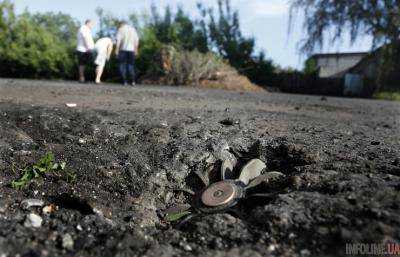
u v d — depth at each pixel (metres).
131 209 2.84
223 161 3.51
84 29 14.62
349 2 27.08
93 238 2.29
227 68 23.03
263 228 2.34
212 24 27.34
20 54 22.27
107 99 8.16
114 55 21.92
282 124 5.65
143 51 23.16
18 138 3.90
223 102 9.55
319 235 2.18
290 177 2.96
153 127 4.61
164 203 3.11
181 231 2.51
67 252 2.13
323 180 2.85
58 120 4.61
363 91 26.72
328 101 14.27
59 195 2.89
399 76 27.09
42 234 2.29
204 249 2.22
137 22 24.81
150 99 8.88
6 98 6.90
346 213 2.32
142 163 3.46
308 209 2.40
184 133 4.38
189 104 8.27
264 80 27.30
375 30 26.22
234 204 2.82
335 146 4.07
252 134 4.47
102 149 3.78
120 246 2.16
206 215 2.73
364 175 2.94
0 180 3.05
